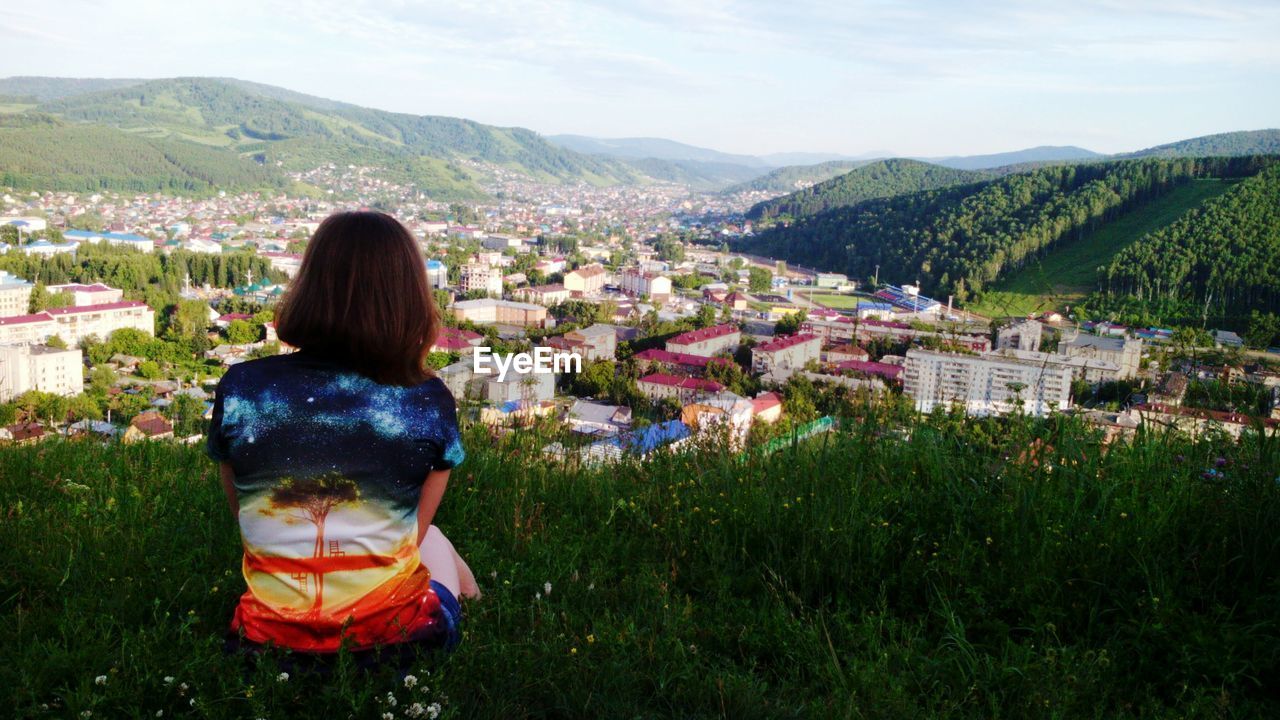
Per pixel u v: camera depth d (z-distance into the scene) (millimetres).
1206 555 3588
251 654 2404
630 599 3600
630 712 2678
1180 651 3033
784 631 3232
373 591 2365
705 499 4453
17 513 4340
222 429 2277
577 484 4930
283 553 2289
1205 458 4441
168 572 3525
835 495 4227
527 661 2820
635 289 156625
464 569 3271
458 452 2449
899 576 3662
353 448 2266
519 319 114000
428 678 2441
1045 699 2748
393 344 2271
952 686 2941
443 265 152625
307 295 2250
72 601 3186
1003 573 3529
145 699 2541
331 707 2330
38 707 2412
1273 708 2812
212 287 132250
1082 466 4312
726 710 2723
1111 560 3586
